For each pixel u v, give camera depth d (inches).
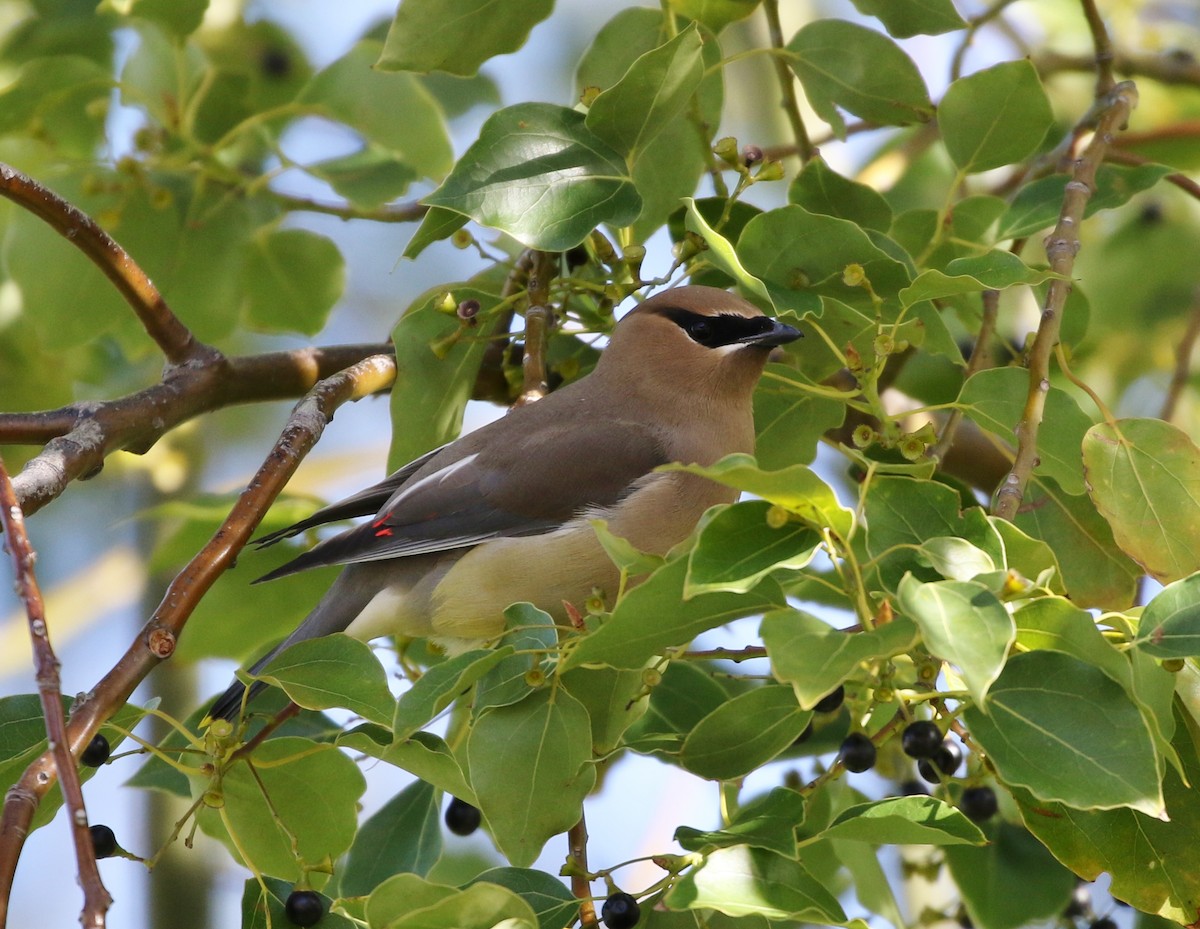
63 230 355.6
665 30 396.8
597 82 401.1
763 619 245.6
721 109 412.5
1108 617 277.4
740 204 387.2
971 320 412.5
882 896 375.2
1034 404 321.4
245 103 479.2
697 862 273.3
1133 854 294.4
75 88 455.8
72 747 286.2
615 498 410.6
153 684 534.0
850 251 343.3
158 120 464.4
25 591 251.9
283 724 372.2
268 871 332.8
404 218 472.4
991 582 250.1
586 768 295.0
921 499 275.3
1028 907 374.3
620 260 385.1
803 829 372.2
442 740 308.0
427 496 406.9
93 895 228.1
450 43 374.9
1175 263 548.1
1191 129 515.2
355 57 446.3
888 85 394.3
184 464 591.8
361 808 342.3
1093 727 254.8
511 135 351.9
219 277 472.1
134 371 557.9
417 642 430.9
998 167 390.3
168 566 433.1
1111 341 550.3
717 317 422.9
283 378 399.2
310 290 480.1
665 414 418.9
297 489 599.5
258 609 437.1
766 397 421.7
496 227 344.5
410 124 446.3
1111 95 406.0
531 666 297.7
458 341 386.0
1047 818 297.3
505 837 293.0
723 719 287.9
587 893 292.4
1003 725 257.8
